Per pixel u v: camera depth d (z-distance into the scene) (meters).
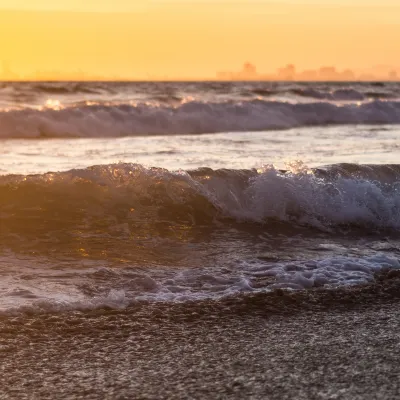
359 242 18.19
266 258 16.05
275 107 59.44
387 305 12.48
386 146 39.09
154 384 8.73
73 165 29.83
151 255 16.06
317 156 33.50
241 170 21.61
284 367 9.32
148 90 90.50
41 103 66.88
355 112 62.88
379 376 9.00
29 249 16.11
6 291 12.96
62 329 10.86
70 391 8.53
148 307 12.07
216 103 55.47
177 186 20.34
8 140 43.66
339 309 12.16
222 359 9.65
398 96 88.25
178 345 10.23
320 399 8.25
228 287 13.47
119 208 19.30
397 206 20.53
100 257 15.75
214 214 19.69
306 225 19.61
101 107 51.09
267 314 11.80
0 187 19.55
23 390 8.55
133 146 39.25
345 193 20.59
